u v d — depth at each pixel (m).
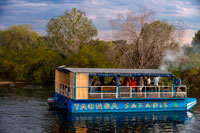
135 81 28.27
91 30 65.38
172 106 26.95
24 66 62.41
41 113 25.30
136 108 25.91
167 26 46.31
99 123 21.69
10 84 51.38
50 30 63.81
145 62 47.00
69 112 25.08
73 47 62.84
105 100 25.00
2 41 77.19
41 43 75.38
